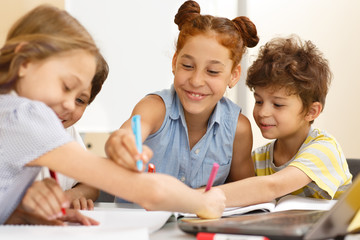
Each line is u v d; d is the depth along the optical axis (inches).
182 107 47.5
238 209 33.9
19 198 27.8
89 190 43.8
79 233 23.3
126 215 30.8
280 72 46.4
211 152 48.8
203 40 42.2
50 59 26.7
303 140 49.9
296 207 35.9
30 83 26.8
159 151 48.2
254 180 39.0
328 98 98.5
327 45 98.4
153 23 98.5
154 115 45.8
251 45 48.8
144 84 99.3
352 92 98.7
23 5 67.8
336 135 99.0
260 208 33.9
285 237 21.5
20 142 24.9
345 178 45.9
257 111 48.7
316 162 43.7
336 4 98.0
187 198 26.9
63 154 24.9
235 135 49.2
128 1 98.0
